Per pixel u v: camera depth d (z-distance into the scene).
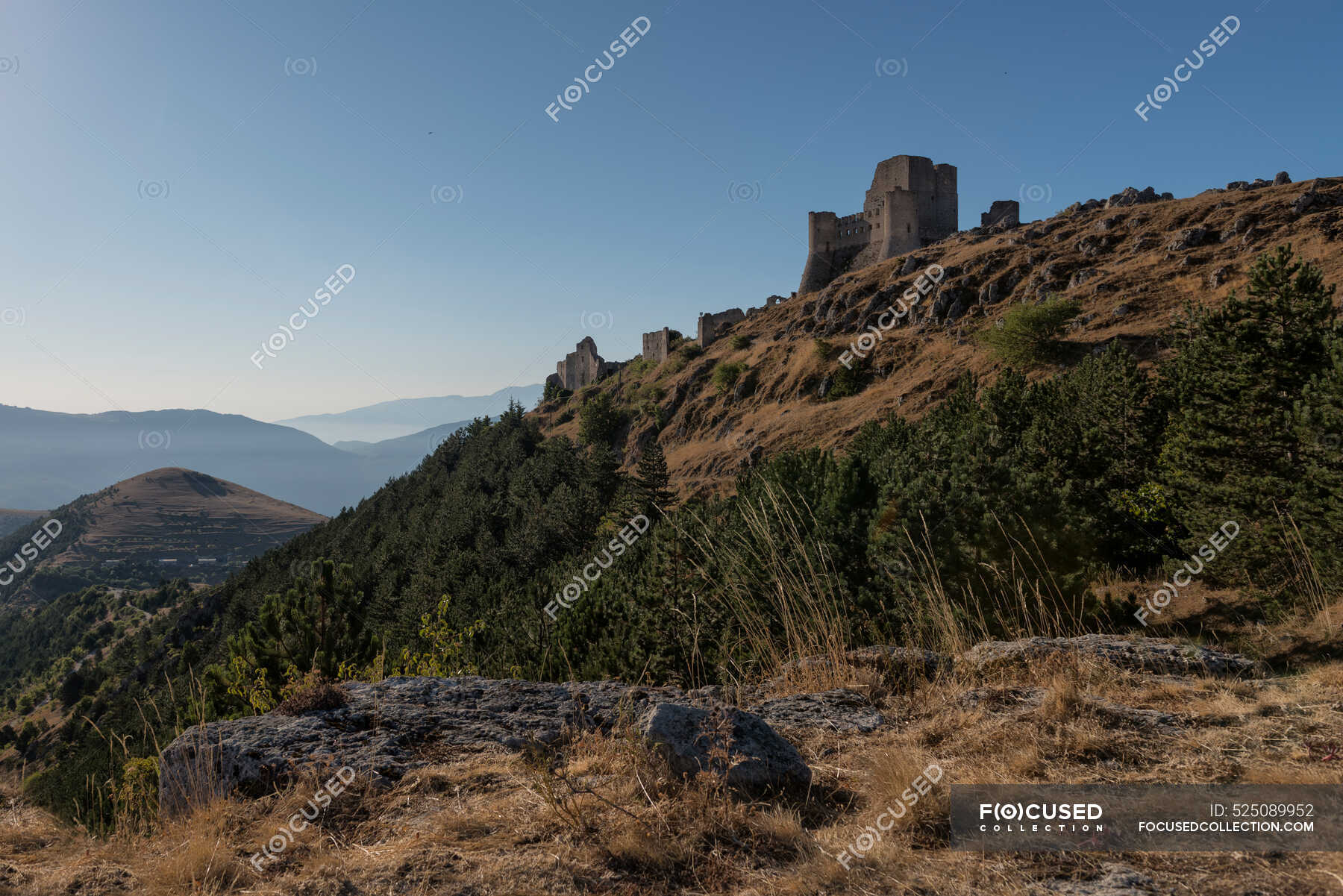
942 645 6.36
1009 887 2.50
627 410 113.31
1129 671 5.05
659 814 3.26
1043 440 26.23
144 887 3.02
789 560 6.80
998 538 12.68
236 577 98.75
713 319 121.88
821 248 121.88
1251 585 15.65
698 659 8.10
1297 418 15.65
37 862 3.45
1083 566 13.98
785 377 85.50
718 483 66.81
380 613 56.94
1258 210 64.56
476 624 20.62
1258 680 4.70
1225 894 2.33
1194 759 3.41
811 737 4.37
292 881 2.95
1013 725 4.09
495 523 66.56
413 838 3.24
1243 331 19.17
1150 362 49.50
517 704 4.98
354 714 4.72
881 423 60.84
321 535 114.25
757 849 3.01
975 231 98.88
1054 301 58.81
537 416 140.00
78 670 98.75
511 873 2.85
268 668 14.65
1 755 66.25
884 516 13.66
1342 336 17.34
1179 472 20.56
